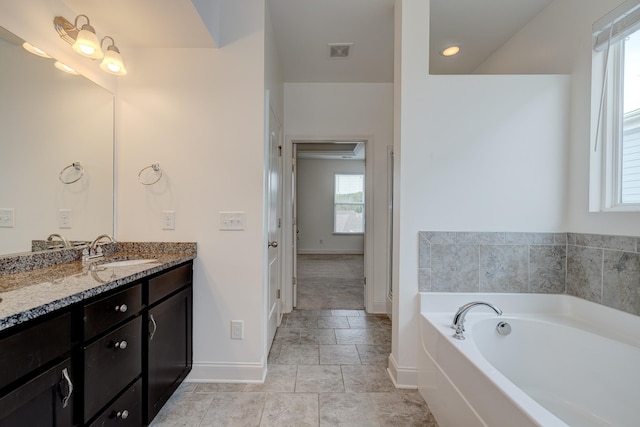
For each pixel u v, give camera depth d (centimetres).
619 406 147
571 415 157
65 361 101
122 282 125
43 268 146
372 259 343
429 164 197
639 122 167
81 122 171
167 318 167
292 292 354
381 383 199
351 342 262
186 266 189
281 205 331
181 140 199
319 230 832
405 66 196
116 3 156
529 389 175
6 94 130
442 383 158
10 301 93
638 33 167
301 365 221
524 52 242
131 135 198
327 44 269
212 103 199
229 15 199
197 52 199
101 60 176
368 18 231
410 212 198
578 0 191
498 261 197
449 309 196
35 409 90
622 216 162
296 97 344
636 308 155
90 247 173
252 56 198
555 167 197
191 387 192
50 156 152
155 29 179
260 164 199
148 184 199
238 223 199
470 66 307
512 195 197
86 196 174
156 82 199
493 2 214
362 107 345
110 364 122
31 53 141
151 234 200
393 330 210
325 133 344
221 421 160
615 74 177
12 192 133
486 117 196
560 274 197
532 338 180
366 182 350
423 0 196
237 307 200
